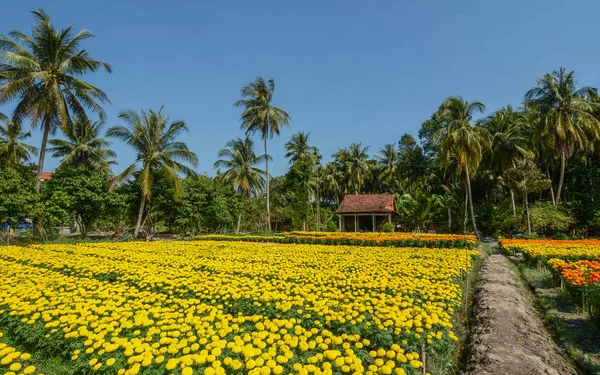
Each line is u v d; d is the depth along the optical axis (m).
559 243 14.83
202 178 27.44
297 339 3.84
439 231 30.70
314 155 41.06
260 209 31.75
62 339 4.03
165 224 25.56
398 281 6.57
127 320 4.62
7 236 16.08
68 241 17.84
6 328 4.73
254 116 30.23
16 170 16.77
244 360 3.54
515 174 25.69
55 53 18.61
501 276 8.95
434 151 45.31
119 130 21.98
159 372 3.22
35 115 17.48
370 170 49.22
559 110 25.64
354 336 3.94
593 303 5.71
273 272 7.77
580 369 4.51
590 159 29.62
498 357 4.23
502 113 32.69
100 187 20.95
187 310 5.04
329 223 35.75
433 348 4.05
